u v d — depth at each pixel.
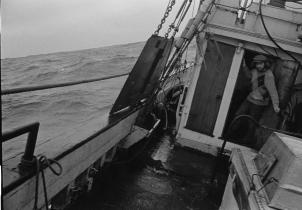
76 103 18.41
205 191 6.51
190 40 7.29
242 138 8.24
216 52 8.10
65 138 4.48
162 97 10.48
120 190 5.86
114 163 6.79
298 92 7.89
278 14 7.75
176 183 6.65
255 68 8.01
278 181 3.49
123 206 5.39
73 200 5.17
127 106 6.61
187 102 8.38
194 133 8.37
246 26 7.86
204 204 6.03
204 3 7.02
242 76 8.12
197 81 8.29
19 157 3.52
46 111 17.06
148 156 7.71
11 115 16.36
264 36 7.55
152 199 5.82
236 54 7.99
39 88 3.30
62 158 3.93
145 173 6.80
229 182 5.02
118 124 5.96
